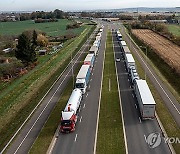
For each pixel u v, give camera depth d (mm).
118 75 78938
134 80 63688
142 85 57375
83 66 74875
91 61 82750
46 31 196375
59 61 101000
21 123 50562
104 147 40938
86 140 43312
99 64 93000
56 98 62438
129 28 196875
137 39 144750
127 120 49750
